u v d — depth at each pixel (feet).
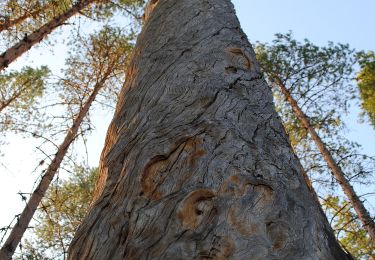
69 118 26.17
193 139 4.72
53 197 29.07
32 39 22.16
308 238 3.76
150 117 5.59
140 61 7.87
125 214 4.20
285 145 5.11
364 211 22.93
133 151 5.07
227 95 5.66
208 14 8.48
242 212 3.78
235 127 4.95
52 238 27.35
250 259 3.35
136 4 30.09
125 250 3.80
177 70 6.48
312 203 4.36
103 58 30.76
